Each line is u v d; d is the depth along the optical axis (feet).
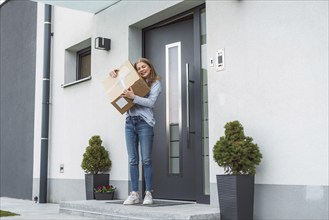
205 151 14.42
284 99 11.48
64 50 22.25
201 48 14.98
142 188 16.60
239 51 12.78
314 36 10.94
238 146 11.16
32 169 24.45
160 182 16.11
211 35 13.67
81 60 22.74
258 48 12.26
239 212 10.84
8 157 27.66
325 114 10.53
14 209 17.81
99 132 18.84
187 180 15.05
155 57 17.03
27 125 25.52
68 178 20.85
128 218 12.45
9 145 27.68
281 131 11.46
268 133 11.76
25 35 26.68
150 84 13.87
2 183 28.22
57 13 23.18
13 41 28.35
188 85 15.10
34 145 24.45
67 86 21.57
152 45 17.26
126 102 13.28
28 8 26.55
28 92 25.72
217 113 13.25
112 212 13.12
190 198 14.85
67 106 21.44
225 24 13.26
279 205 11.27
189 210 11.87
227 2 13.28
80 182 19.85
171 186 15.64
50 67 23.12
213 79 13.48
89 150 17.69
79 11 21.11
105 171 17.84
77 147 20.35
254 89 12.25
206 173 14.26
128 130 13.89
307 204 10.69
